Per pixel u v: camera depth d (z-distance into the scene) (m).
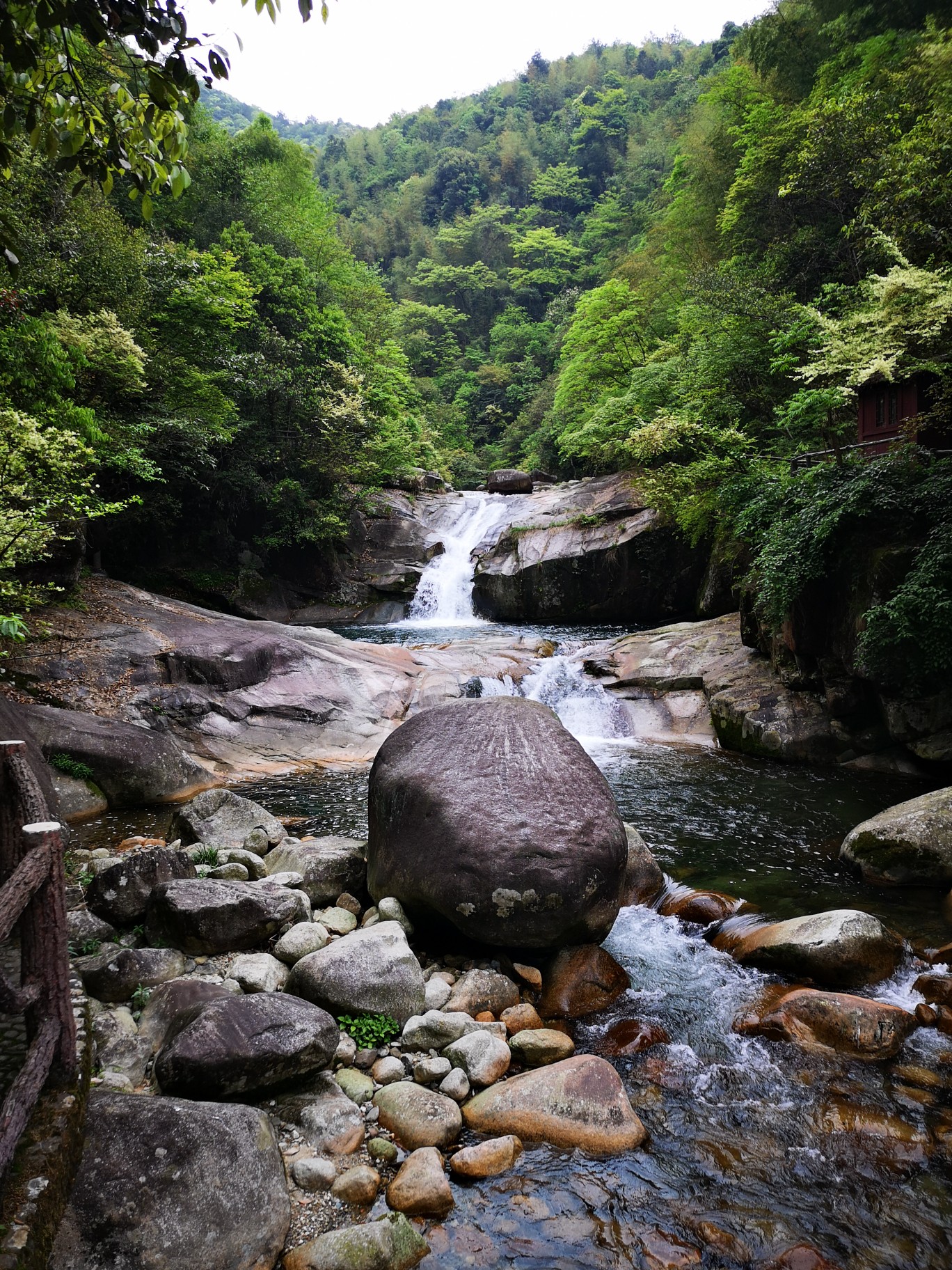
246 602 22.80
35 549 9.27
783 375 17.23
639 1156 3.50
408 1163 3.29
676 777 9.84
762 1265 2.93
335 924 5.38
